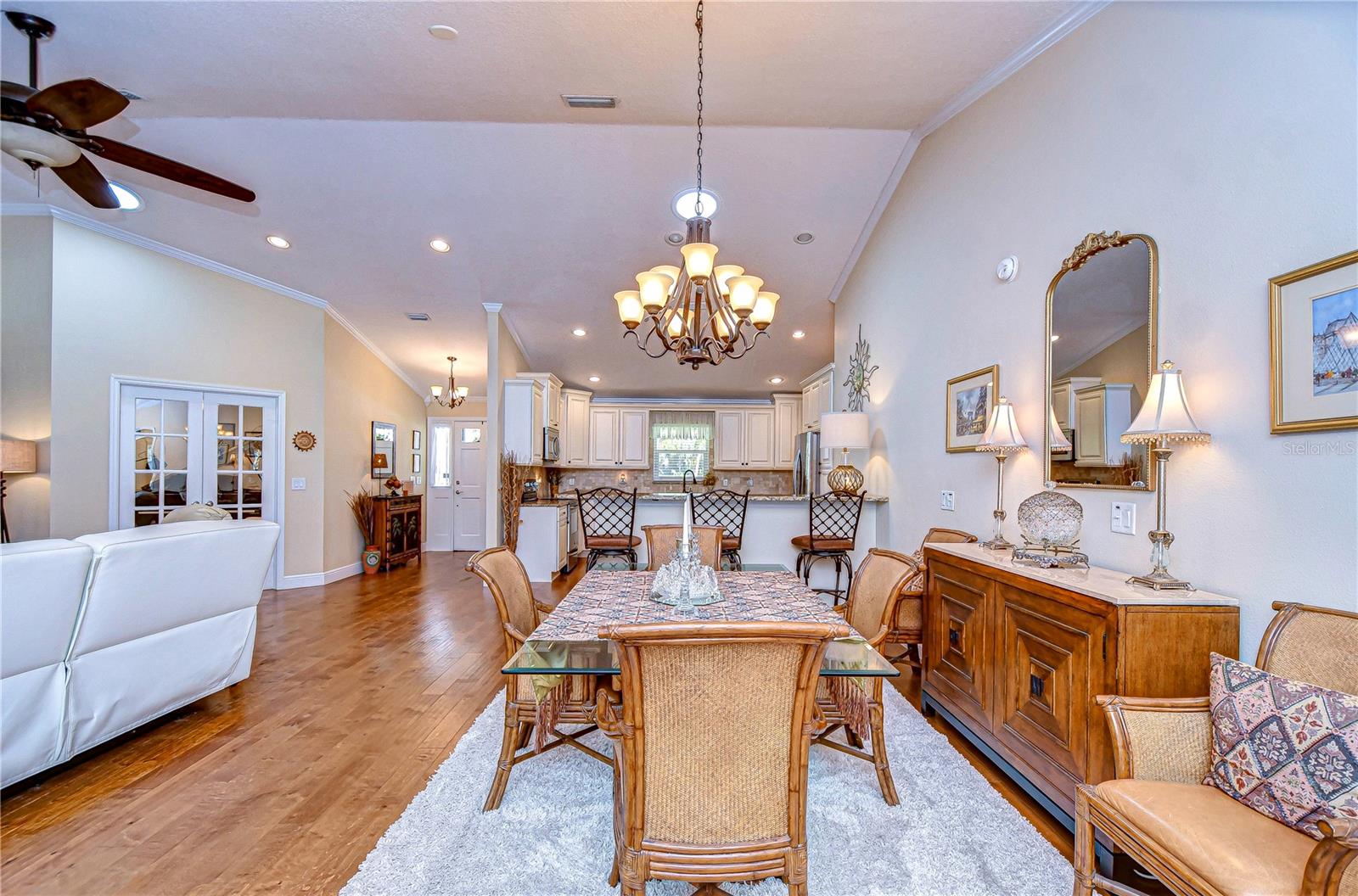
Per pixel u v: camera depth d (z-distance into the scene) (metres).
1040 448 2.37
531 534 5.27
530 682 1.86
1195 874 1.08
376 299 5.09
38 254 3.74
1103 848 1.49
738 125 3.16
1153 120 1.87
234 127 3.13
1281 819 1.15
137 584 2.15
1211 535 1.66
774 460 7.43
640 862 1.15
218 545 2.48
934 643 2.53
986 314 2.74
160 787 1.96
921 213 3.37
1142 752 1.36
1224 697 1.32
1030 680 1.88
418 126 3.15
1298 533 1.43
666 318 2.56
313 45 2.39
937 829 1.74
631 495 4.55
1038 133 2.40
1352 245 1.32
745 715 1.15
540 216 3.96
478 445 7.51
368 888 1.48
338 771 2.06
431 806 1.84
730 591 2.23
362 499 5.77
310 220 3.97
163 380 4.27
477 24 2.25
